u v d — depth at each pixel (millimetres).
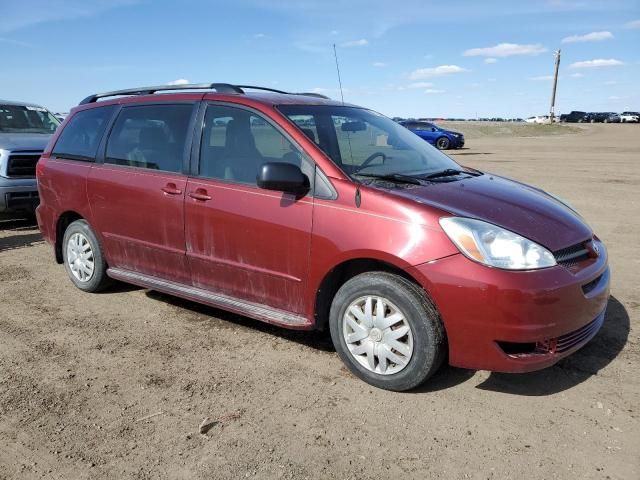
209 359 4020
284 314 3953
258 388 3605
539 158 20750
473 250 3184
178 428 3170
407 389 3492
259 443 3023
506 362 3188
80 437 3092
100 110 5281
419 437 3068
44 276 6016
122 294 5426
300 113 4125
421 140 4930
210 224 4172
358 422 3213
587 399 3430
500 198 3715
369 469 2807
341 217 3543
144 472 2793
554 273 3211
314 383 3664
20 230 8430
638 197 10891
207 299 4328
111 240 5012
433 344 3322
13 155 7969
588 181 13484
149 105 4812
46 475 2783
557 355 3260
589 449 2945
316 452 2943
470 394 3504
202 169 4301
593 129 51938
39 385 3656
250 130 4109
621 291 5320
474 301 3150
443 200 3490
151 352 4141
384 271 3535
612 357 3961
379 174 3838
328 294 3822
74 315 4879
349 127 4301
